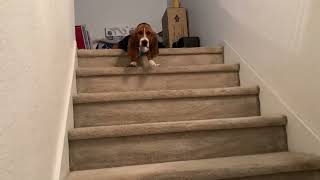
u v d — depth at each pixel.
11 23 0.67
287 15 1.59
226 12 2.39
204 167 1.31
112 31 3.98
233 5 2.26
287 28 1.59
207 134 1.56
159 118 1.78
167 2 4.11
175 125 1.51
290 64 1.58
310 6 1.41
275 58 1.71
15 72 0.68
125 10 4.04
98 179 1.22
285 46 1.61
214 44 2.71
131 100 1.76
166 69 2.08
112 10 4.01
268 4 1.77
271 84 1.77
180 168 1.31
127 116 1.75
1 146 0.59
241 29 2.13
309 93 1.44
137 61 2.26
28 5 0.81
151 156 1.50
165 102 1.79
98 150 1.47
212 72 2.15
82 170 1.43
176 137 1.53
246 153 1.59
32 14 0.85
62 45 1.45
